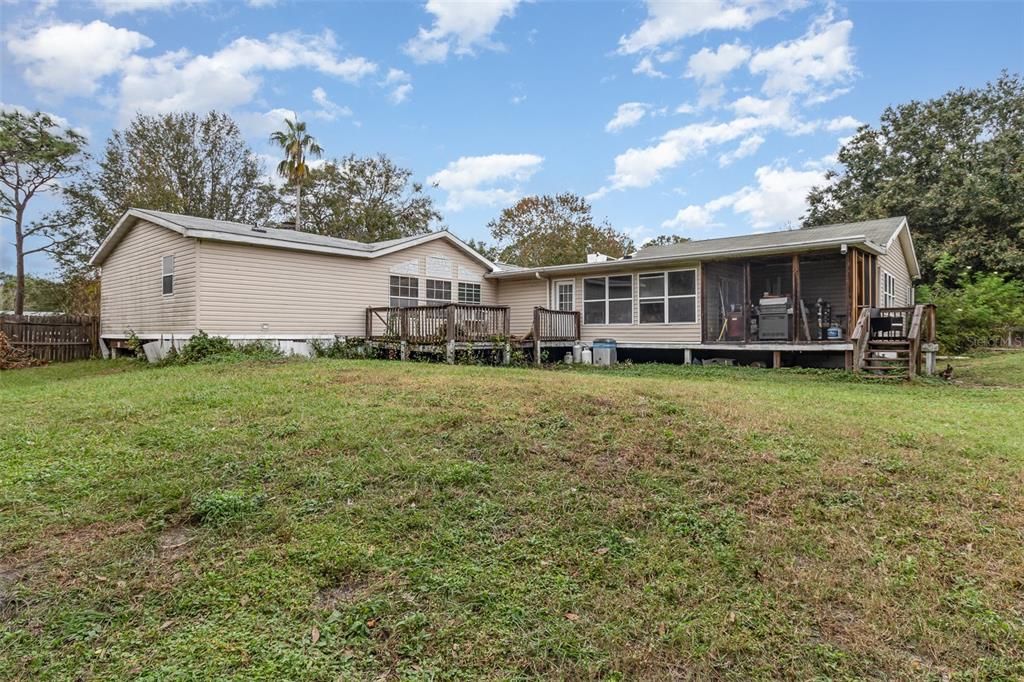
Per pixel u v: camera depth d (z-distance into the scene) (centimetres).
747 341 1361
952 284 2252
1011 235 2228
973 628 266
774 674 240
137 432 496
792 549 334
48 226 2330
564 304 1730
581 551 330
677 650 254
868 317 1193
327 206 3328
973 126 2522
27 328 1537
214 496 367
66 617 262
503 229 3681
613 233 3616
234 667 235
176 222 1293
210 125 2966
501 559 320
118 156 2703
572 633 263
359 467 419
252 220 3131
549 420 530
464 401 599
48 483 387
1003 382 1078
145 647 246
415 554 320
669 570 313
